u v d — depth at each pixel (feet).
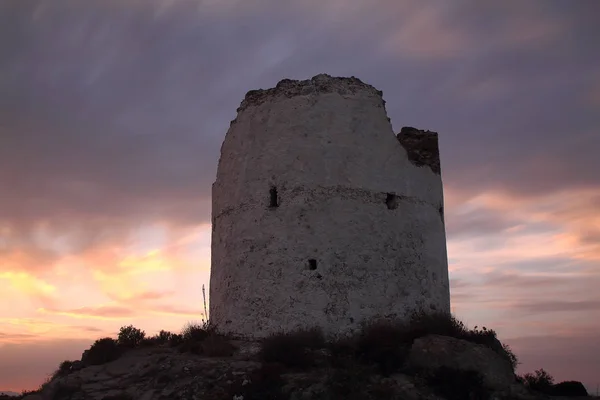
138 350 86.33
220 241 91.66
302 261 83.15
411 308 85.46
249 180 88.74
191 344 83.71
